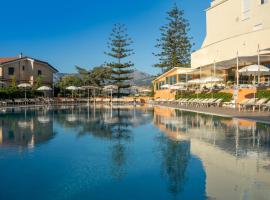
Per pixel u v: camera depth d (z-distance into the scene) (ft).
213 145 27.17
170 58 170.50
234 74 100.22
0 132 36.99
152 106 107.65
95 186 16.16
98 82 177.68
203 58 111.45
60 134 35.42
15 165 20.56
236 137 31.45
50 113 71.36
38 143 29.32
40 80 130.93
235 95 71.61
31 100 112.57
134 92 175.32
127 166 20.17
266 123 42.14
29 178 17.63
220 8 113.91
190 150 25.12
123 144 28.55
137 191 15.31
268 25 90.89
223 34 112.16
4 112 73.97
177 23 169.37
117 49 160.97
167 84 128.88
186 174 18.03
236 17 104.73
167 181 16.83
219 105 81.35
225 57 96.37
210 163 20.59
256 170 18.69
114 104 129.29
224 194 14.56
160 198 14.33
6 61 130.21
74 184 16.46
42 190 15.57
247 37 86.43
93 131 38.19
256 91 67.51
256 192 14.76
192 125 43.32
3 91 102.94
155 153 24.21
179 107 90.33
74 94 155.43
